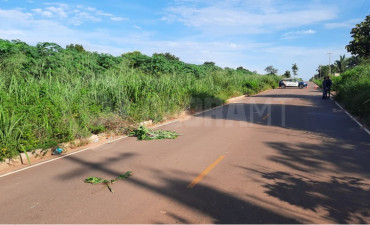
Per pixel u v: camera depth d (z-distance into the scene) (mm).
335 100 22109
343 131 9742
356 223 3688
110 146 8250
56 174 5891
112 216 3971
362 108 12695
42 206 4371
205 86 20656
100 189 4977
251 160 6402
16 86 9062
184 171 5758
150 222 3777
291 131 9805
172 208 4160
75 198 4621
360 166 5910
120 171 5918
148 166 6168
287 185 4930
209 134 9516
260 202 4293
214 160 6449
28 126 7473
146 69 20750
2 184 5434
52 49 14641
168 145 8094
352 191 4656
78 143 8422
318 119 12539
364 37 21219
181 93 15844
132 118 10867
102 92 11734
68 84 10969
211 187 4895
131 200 4473
